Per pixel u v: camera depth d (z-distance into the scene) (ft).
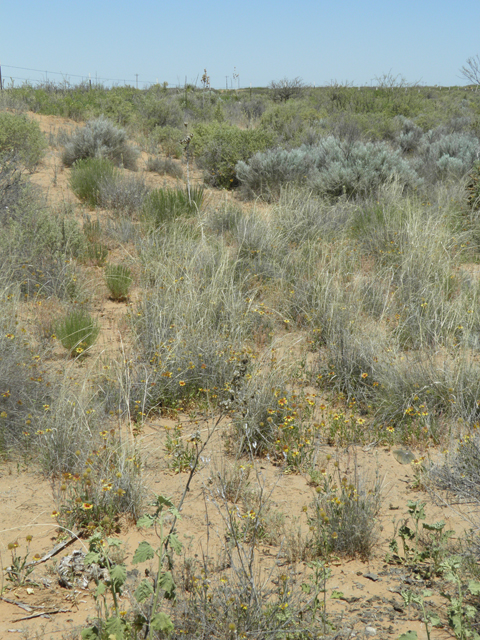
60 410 13.15
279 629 7.23
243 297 22.15
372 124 66.90
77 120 61.11
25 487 11.71
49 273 23.24
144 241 28.30
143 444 13.67
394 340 18.75
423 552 9.82
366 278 23.58
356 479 11.20
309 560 9.71
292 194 34.22
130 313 20.66
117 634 6.31
